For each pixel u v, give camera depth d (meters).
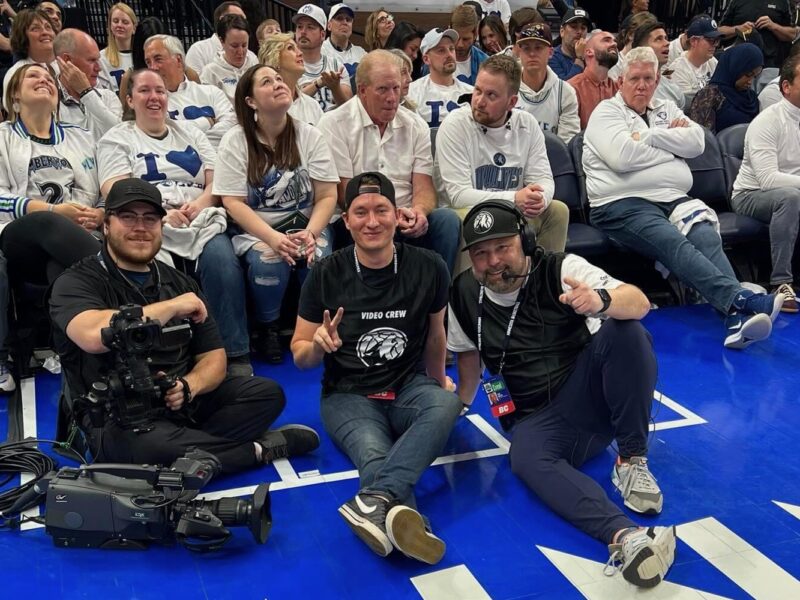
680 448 2.93
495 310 2.60
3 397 3.36
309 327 2.70
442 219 3.72
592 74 5.31
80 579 2.16
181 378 2.57
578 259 2.51
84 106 4.06
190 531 2.20
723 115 5.35
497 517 2.47
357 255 2.65
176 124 3.93
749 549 2.31
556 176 4.61
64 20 6.80
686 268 4.06
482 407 3.28
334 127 3.90
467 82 5.80
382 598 2.09
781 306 4.02
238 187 3.67
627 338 2.35
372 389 2.68
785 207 4.34
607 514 2.27
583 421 2.52
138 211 2.52
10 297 3.50
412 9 9.27
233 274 3.53
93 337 2.37
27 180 3.55
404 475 2.30
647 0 8.14
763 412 3.24
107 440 2.51
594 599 2.09
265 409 2.74
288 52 4.37
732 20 7.54
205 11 7.83
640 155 4.28
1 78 5.08
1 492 2.59
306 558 2.27
